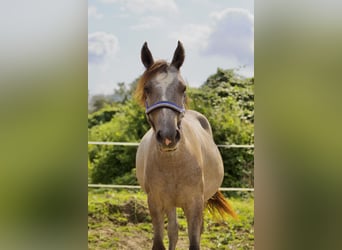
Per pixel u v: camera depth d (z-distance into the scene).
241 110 10.25
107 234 6.99
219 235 6.96
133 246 6.62
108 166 9.82
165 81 3.56
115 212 7.64
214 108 10.20
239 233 7.16
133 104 10.34
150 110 3.51
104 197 8.52
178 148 3.74
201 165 3.99
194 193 3.92
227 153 9.45
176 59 3.78
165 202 3.94
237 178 9.38
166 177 3.83
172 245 4.23
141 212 7.66
